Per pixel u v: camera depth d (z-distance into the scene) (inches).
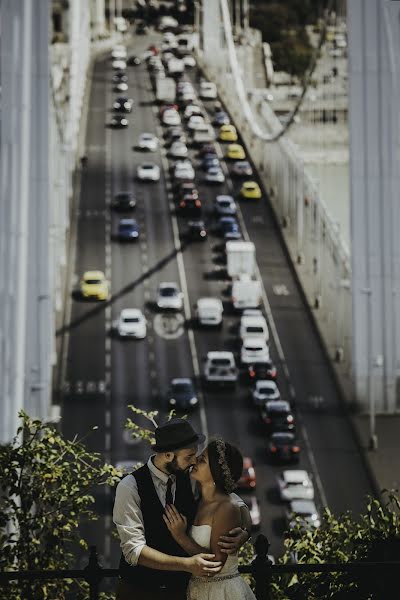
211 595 1184.2
